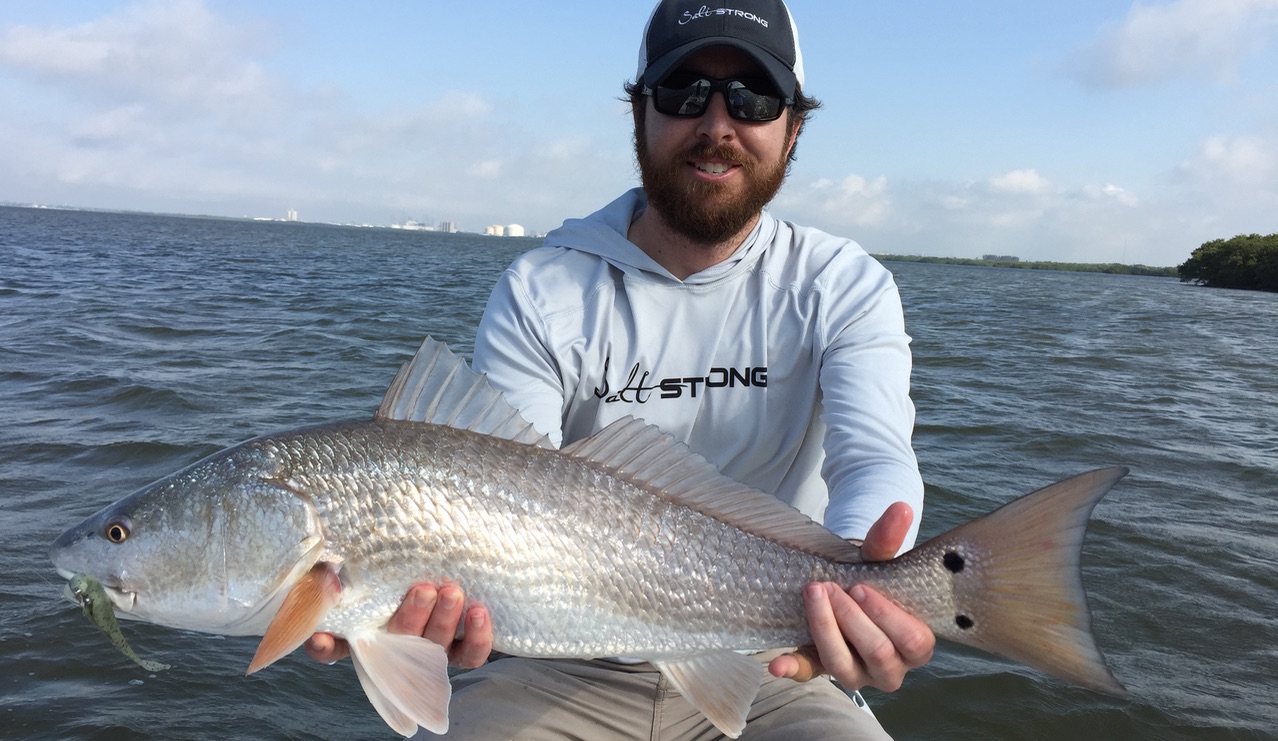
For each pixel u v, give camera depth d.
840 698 0.79
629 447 0.67
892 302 0.87
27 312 5.00
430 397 0.67
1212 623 1.55
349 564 0.62
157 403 2.81
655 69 0.81
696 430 0.87
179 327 4.61
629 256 0.87
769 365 0.86
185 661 1.31
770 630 0.65
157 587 0.62
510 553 0.63
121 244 15.38
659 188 0.84
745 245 0.87
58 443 2.32
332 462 0.63
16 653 1.29
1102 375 4.52
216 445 2.33
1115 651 1.45
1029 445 2.77
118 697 1.20
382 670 0.61
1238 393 4.16
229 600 0.62
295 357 3.80
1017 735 1.23
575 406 0.88
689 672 0.67
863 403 0.77
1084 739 1.22
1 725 1.12
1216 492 2.35
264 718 1.18
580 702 0.80
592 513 0.65
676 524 0.66
